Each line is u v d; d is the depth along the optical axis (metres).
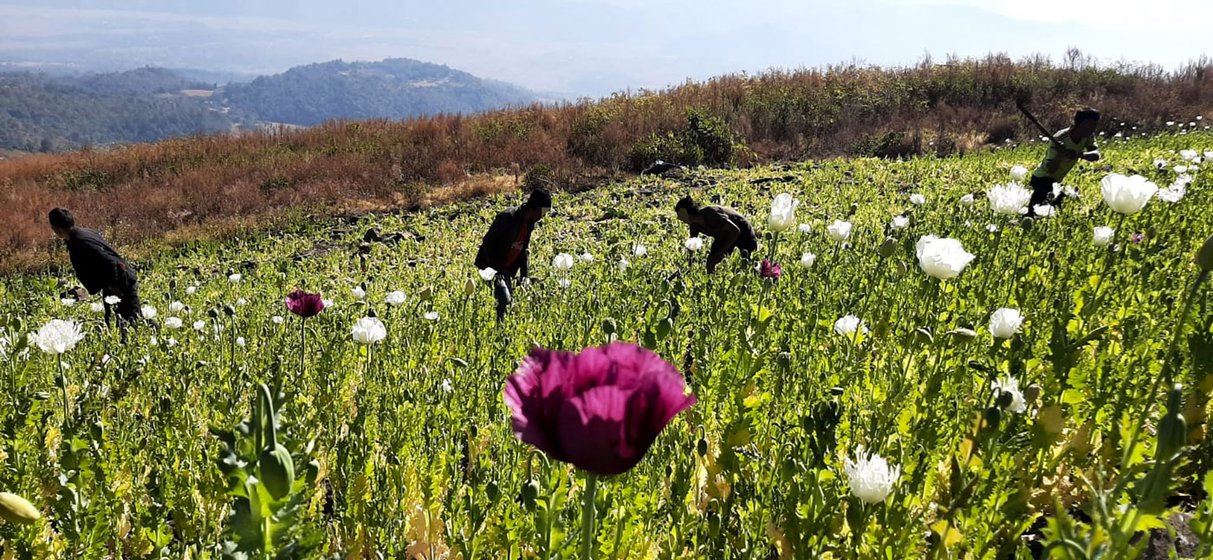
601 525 2.31
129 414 4.04
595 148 23.12
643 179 20.06
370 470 3.03
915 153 22.27
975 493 2.37
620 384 1.40
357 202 20.88
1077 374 2.87
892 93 28.69
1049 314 4.08
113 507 2.91
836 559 2.37
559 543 2.21
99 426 3.13
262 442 1.63
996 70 30.72
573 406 1.32
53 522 2.89
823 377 3.59
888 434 2.82
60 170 29.53
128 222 21.20
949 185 15.49
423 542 3.06
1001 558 2.43
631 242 12.05
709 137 22.39
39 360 5.00
